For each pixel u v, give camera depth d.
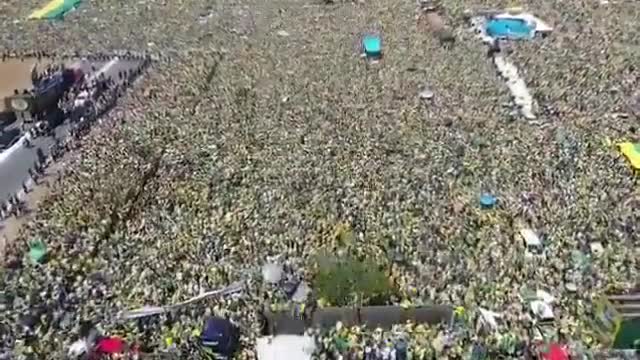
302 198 59.62
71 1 120.38
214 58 95.81
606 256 51.25
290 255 51.91
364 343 43.75
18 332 44.44
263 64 92.94
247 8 119.25
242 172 64.56
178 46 101.12
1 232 57.59
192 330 44.34
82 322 45.41
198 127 74.44
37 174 67.25
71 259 51.72
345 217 56.59
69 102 82.50
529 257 51.19
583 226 55.00
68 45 102.19
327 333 45.00
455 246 52.47
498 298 46.94
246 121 75.69
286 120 75.81
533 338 43.47
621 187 60.88
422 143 69.94
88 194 61.06
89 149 70.62
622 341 42.97
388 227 55.09
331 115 76.81
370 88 84.19
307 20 112.00
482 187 61.50
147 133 73.38
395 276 49.31
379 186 61.41
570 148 68.19
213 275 49.56
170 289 48.31
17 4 121.88
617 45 95.81
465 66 90.62
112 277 49.72
